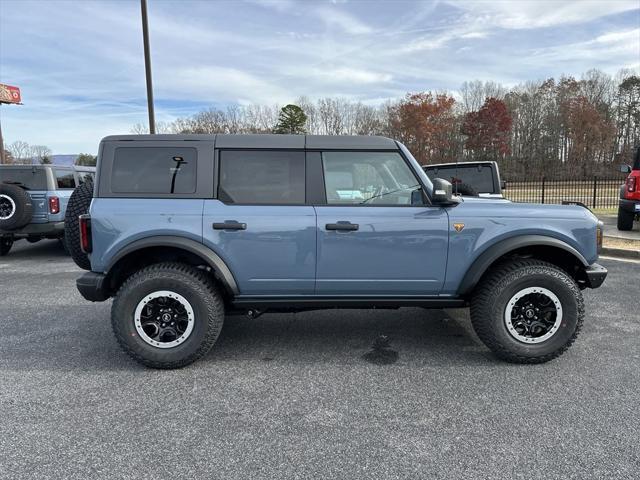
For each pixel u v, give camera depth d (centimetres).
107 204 352
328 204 360
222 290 384
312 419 285
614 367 358
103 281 353
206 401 310
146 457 246
